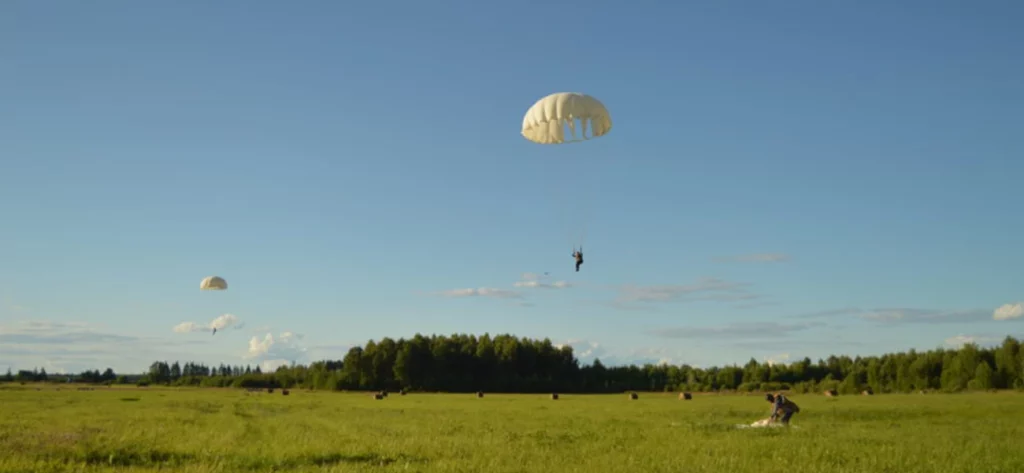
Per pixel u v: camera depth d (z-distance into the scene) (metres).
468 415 45.16
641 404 66.50
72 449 21.47
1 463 18.59
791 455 20.73
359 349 142.38
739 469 18.34
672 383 151.25
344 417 42.06
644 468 18.55
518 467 18.70
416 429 31.75
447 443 24.55
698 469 18.28
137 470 18.23
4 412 42.19
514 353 144.62
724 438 26.39
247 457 20.56
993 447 23.03
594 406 62.12
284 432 29.72
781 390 130.00
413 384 138.88
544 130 36.88
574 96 35.12
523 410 53.31
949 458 20.58
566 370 149.50
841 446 23.19
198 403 59.31
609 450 22.70
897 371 127.56
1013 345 112.62
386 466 19.27
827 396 87.00
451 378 140.00
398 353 139.00
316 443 24.56
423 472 18.02
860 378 136.50
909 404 58.00
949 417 40.12
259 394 94.50
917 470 18.27
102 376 171.75
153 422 34.84
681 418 40.94
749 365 152.88
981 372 112.75
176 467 19.19
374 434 28.83
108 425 32.09
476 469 18.31
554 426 34.22
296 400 73.62
